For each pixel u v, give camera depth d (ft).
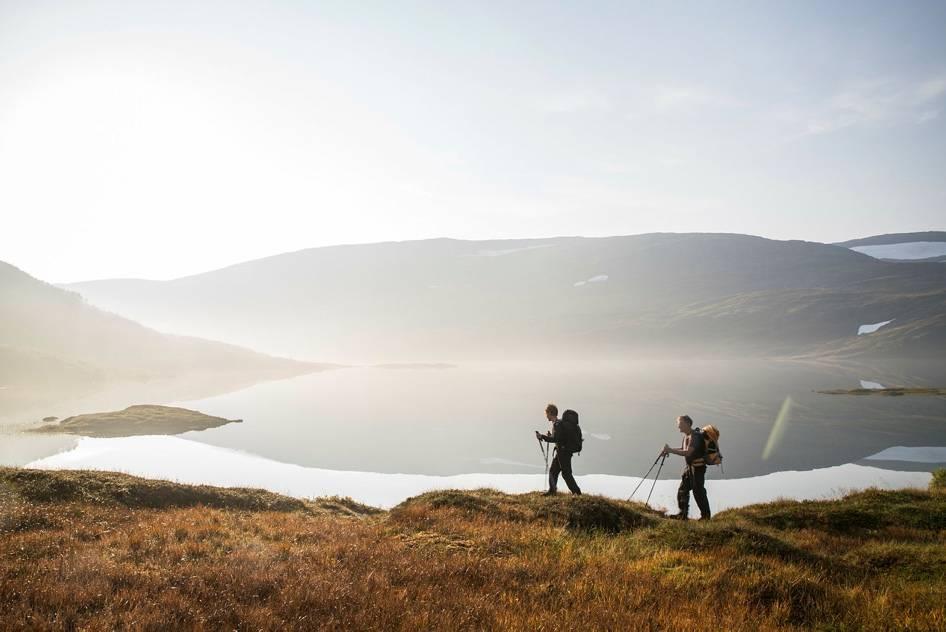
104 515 53.36
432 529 47.01
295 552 36.45
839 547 44.65
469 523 49.21
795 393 313.12
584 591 28.78
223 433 191.93
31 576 28.45
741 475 127.95
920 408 242.78
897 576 36.04
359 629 22.39
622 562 36.06
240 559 34.04
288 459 147.02
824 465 138.92
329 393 347.97
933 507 55.77
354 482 118.93
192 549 37.35
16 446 158.81
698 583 31.14
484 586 29.50
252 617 23.49
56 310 484.74
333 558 35.22
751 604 28.27
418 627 22.65
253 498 70.44
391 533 46.47
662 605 26.91
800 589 30.09
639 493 107.86
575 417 61.16
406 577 30.76
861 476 125.29
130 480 69.21
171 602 25.29
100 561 31.83
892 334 651.25
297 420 226.58
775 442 171.83
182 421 208.44
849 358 594.65
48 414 228.02
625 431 194.70
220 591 27.27
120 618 22.74
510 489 112.88
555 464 60.80
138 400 288.51
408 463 143.54
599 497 58.29
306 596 26.30
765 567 34.09
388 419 230.89
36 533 43.09
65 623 22.13
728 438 180.24
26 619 22.30
